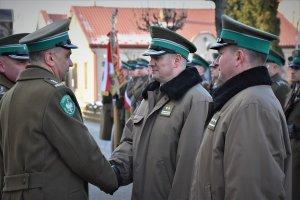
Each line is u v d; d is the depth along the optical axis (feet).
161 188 12.27
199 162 9.94
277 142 9.11
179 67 12.85
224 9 38.96
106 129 43.62
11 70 13.50
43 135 10.18
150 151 12.51
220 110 9.76
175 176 12.03
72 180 10.43
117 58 40.32
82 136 10.36
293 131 15.38
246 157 8.90
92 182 10.71
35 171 10.14
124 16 126.31
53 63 10.76
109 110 43.14
